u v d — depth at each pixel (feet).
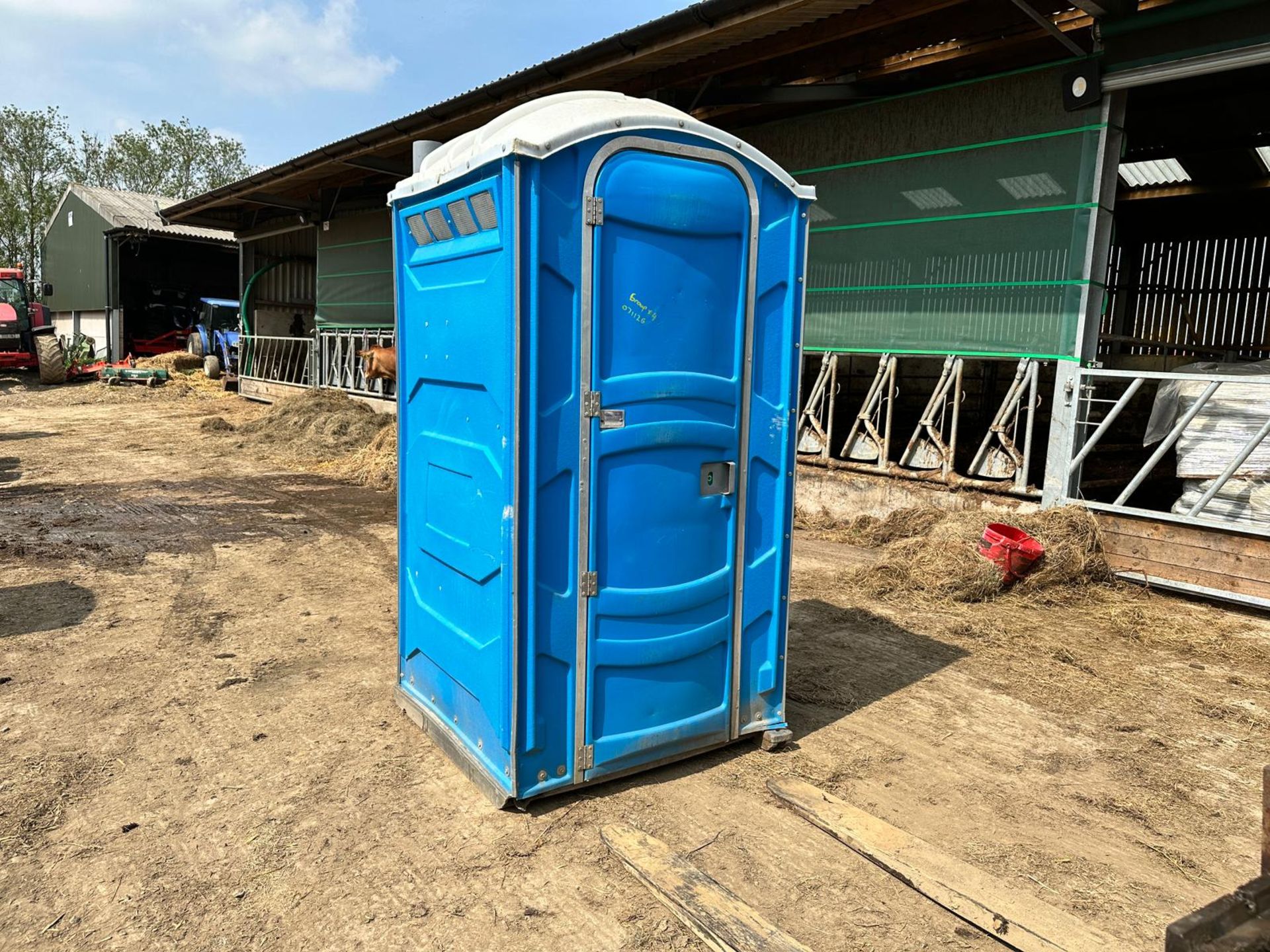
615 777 9.46
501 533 8.44
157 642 13.80
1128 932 7.17
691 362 9.18
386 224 40.29
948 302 21.58
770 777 9.77
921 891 7.63
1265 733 11.07
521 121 8.84
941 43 20.71
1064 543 17.29
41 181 115.96
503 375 8.21
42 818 8.70
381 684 12.23
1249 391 16.65
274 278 56.18
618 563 9.02
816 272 24.56
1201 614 15.84
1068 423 19.19
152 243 76.23
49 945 6.87
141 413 47.73
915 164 22.04
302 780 9.52
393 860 8.07
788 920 7.30
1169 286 37.09
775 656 10.50
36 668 12.66
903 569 17.60
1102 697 12.15
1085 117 18.88
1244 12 16.43
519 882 7.76
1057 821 8.96
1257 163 30.19
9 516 22.79
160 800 9.09
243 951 6.84
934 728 11.16
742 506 9.85
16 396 55.77
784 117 25.13
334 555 19.42
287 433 36.63
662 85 24.32
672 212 8.76
